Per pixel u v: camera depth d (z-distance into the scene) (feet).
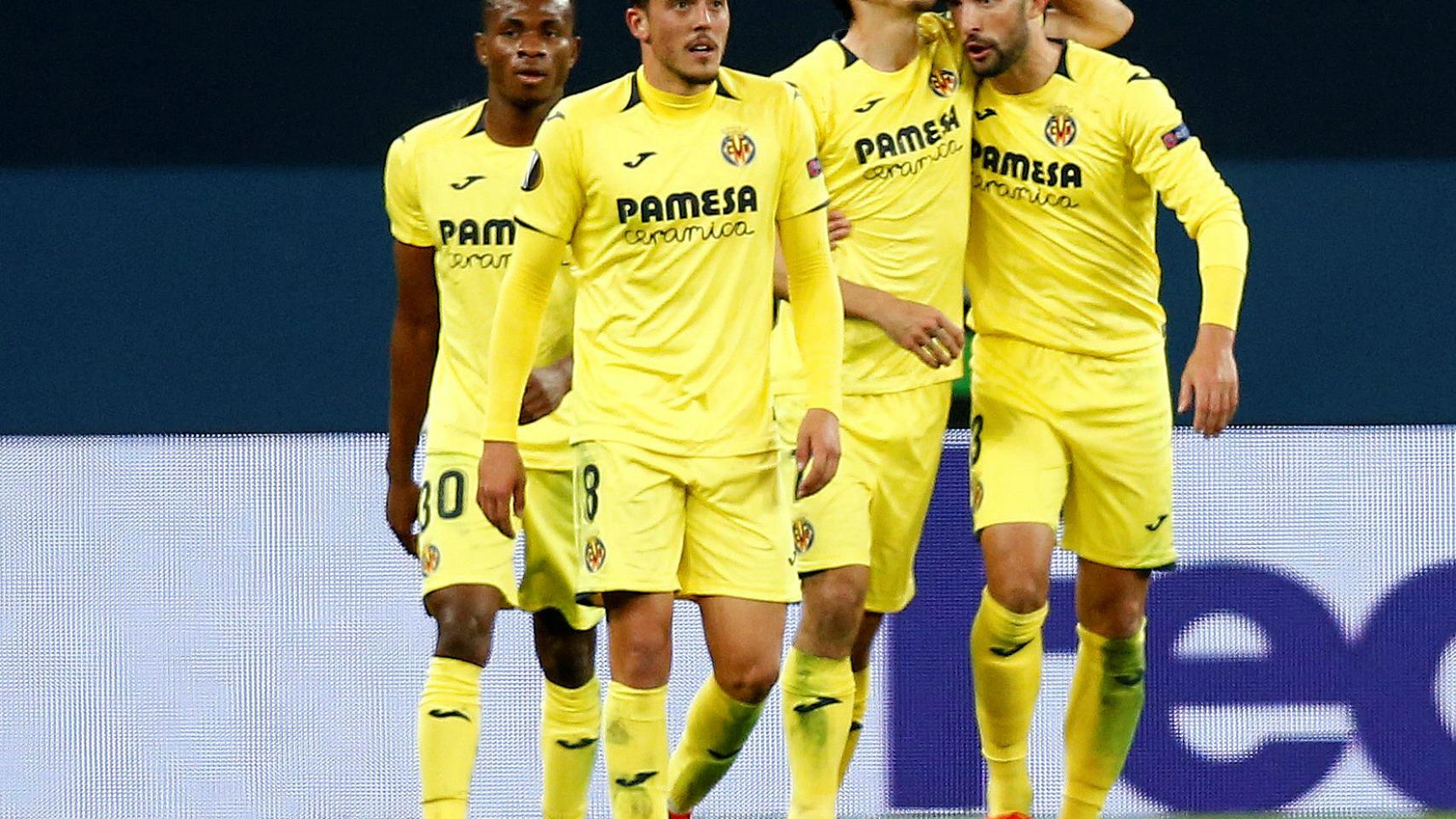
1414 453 74.33
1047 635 72.90
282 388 75.87
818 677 57.93
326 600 73.51
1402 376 75.31
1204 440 74.02
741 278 52.49
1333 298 75.72
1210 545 73.72
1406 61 76.28
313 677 73.15
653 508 52.01
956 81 59.31
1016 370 59.77
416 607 73.46
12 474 73.97
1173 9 76.59
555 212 52.49
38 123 76.74
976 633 60.34
